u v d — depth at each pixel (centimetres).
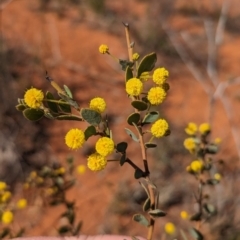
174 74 821
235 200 492
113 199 539
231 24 998
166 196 536
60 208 530
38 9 923
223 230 460
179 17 1016
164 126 172
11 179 567
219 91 698
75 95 750
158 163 585
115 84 779
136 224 528
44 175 334
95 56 833
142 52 857
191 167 283
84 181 577
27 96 165
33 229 509
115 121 696
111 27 918
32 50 771
